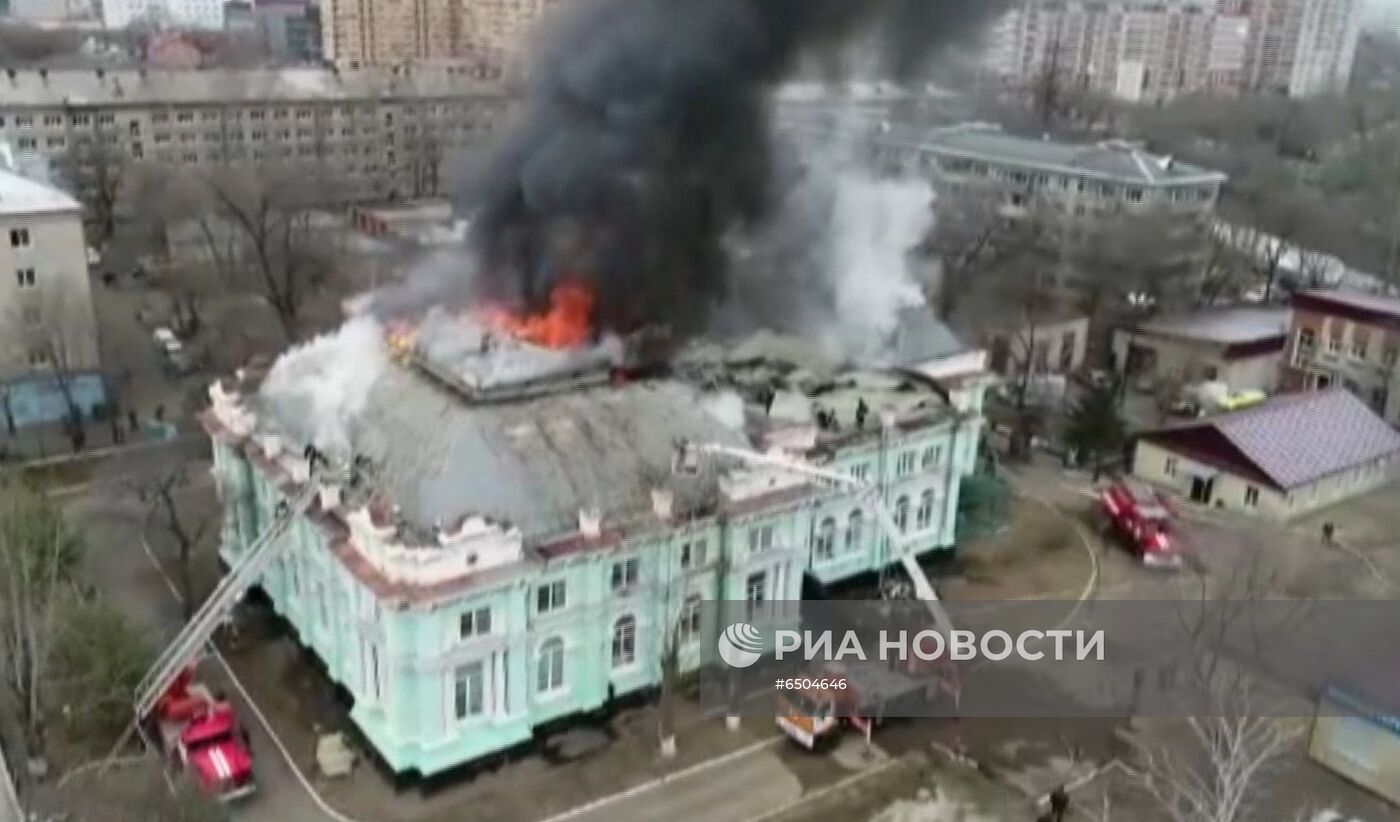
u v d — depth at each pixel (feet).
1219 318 283.18
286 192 332.80
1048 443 230.48
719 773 133.39
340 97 402.52
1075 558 186.09
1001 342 257.34
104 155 349.41
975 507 189.88
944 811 128.88
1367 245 372.58
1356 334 246.06
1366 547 192.85
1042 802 130.62
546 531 132.16
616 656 139.33
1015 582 177.78
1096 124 483.92
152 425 219.00
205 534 177.47
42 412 220.23
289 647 151.43
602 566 132.67
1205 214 326.85
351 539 128.67
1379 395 243.19
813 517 157.28
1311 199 394.52
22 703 127.03
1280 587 177.17
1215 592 174.29
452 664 123.95
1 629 131.75
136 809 114.52
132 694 130.72
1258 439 207.00
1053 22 574.97
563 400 146.41
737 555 143.02
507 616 126.62
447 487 130.72
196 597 160.66
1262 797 130.31
